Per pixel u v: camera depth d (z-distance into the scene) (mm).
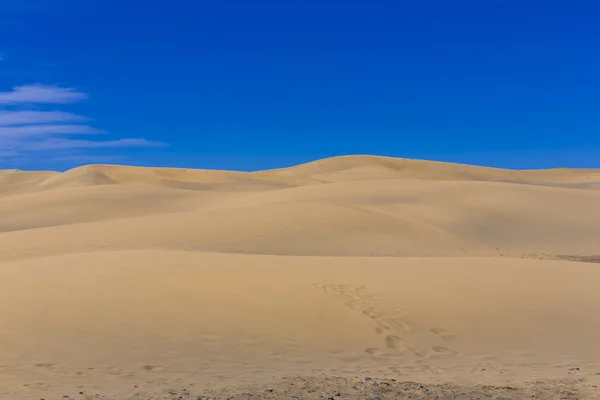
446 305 12555
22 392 7211
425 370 8977
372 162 128500
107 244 26297
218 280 13766
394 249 27375
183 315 11258
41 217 46750
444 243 29578
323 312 11859
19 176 107688
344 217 31344
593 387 7688
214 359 9211
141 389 7480
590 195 43312
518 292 13719
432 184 46781
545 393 7297
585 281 15195
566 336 11055
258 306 12016
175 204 52594
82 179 91125
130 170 100125
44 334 9852
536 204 40281
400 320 11602
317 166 131000
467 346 10445
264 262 16219
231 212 32656
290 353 9734
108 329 10312
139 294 12367
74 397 7004
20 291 12305
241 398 6969
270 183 91438
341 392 7336
